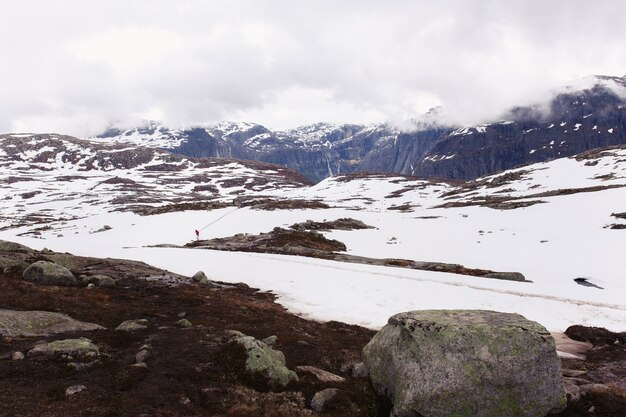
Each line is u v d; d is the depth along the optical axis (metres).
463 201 147.25
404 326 17.16
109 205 192.38
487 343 15.55
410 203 174.75
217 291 36.00
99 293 29.02
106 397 13.59
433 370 15.21
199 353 18.19
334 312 31.97
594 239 69.50
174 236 92.62
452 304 34.72
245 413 13.61
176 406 13.57
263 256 58.19
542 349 15.58
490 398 14.76
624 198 93.62
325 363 19.78
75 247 84.44
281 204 137.38
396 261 59.34
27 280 30.45
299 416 14.12
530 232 81.06
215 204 143.75
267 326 24.95
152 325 23.02
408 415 14.91
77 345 17.52
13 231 114.88
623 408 15.75
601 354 24.22
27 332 19.55
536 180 157.50
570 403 15.91
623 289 45.84
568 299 38.41
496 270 59.06
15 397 13.01
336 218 109.06
